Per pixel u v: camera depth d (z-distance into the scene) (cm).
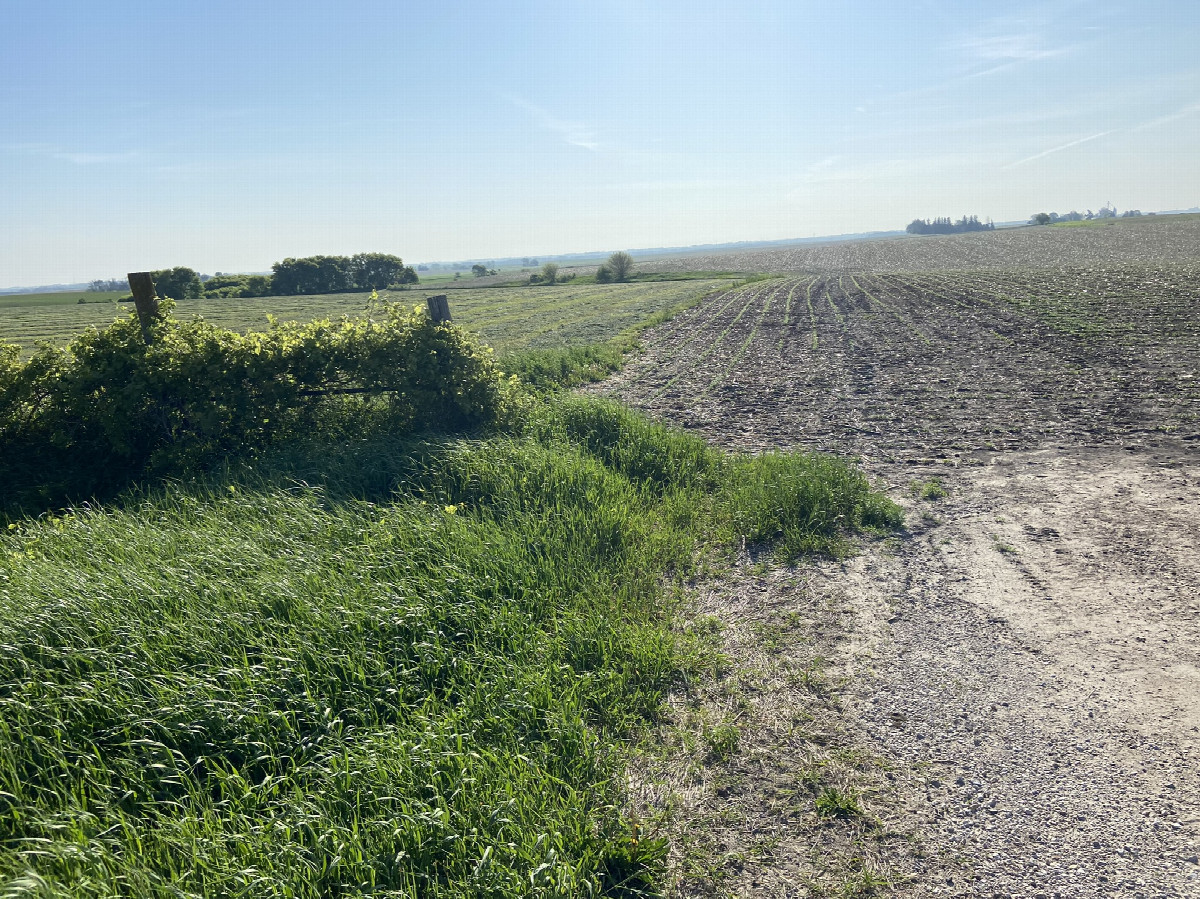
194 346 809
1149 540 589
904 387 1341
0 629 409
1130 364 1345
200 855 282
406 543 548
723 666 455
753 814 334
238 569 496
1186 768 339
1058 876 288
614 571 572
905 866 300
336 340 852
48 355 799
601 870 300
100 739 347
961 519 677
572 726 374
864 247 13588
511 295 6575
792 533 641
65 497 750
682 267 10562
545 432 884
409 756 334
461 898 275
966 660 445
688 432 1100
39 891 252
